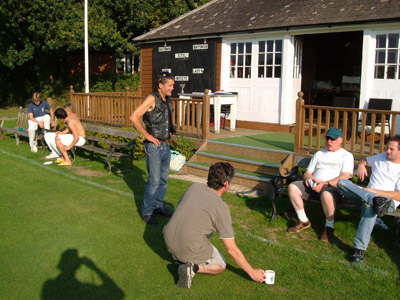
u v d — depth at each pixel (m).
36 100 10.56
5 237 5.04
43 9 18.44
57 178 7.88
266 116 11.14
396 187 4.77
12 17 18.39
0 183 7.50
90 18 19.53
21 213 5.91
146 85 14.03
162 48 13.26
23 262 4.40
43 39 20.39
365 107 9.38
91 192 6.97
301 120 7.10
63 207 6.18
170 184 7.51
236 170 7.88
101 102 11.98
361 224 4.45
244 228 5.43
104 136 10.65
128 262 4.45
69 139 9.05
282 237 5.13
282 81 10.68
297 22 10.04
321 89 13.38
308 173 5.42
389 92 9.02
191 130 9.80
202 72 12.29
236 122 11.83
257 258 4.53
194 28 12.54
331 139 5.30
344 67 14.06
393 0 9.12
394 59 8.88
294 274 4.19
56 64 23.94
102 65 24.52
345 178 5.11
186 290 3.89
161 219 5.74
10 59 19.64
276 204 6.34
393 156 4.79
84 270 4.25
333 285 3.98
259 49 11.10
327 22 9.45
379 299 3.74
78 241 4.95
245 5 12.45
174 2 22.75
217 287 3.95
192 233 3.88
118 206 6.26
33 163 9.19
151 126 5.53
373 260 4.51
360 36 12.79
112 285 3.97
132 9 21.31
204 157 8.55
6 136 13.17
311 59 14.22
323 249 4.79
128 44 21.66
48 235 5.11
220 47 11.76
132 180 7.80
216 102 10.26
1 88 23.30
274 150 7.79
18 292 3.82
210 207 3.87
